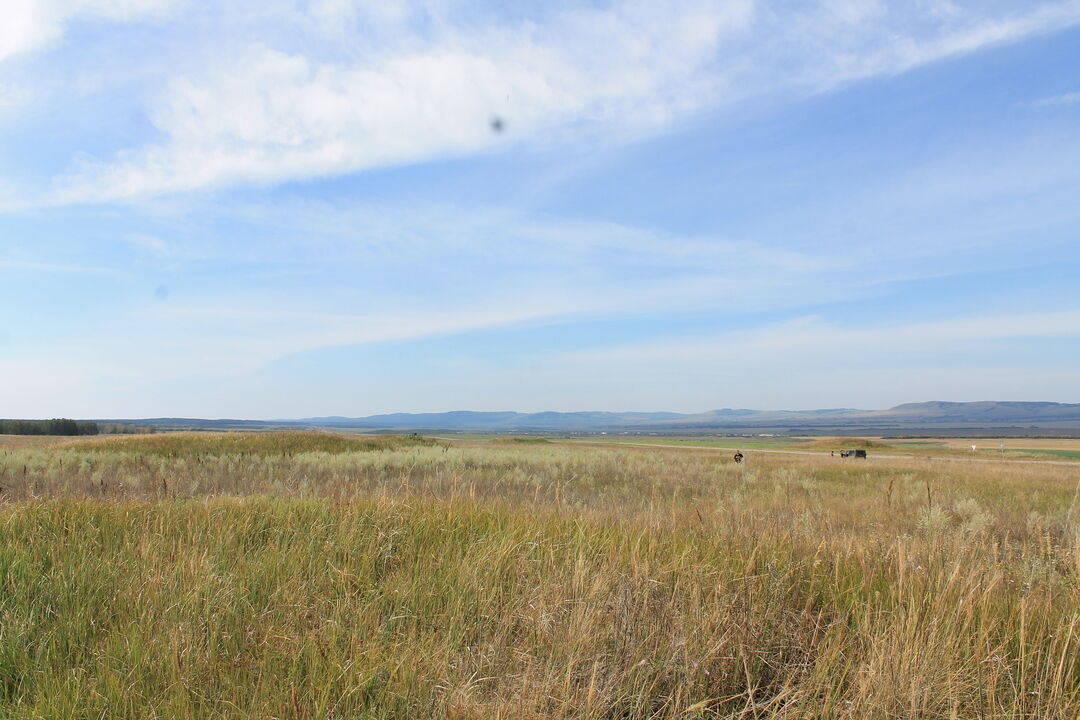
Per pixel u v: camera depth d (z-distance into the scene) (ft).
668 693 11.89
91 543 18.65
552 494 46.09
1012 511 41.06
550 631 13.24
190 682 11.34
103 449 107.34
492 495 42.88
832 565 18.12
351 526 20.88
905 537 22.24
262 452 109.70
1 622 13.47
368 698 11.28
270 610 14.67
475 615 14.58
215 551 17.95
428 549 19.21
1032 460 148.46
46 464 73.46
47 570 16.63
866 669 11.70
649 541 19.86
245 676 11.75
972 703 11.29
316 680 11.52
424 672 11.78
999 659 11.84
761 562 17.62
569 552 17.98
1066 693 11.38
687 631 13.05
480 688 11.73
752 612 13.94
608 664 12.17
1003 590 16.57
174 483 46.19
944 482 66.85
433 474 65.16
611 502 40.11
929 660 11.63
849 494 53.67
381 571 17.62
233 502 26.20
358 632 13.12
